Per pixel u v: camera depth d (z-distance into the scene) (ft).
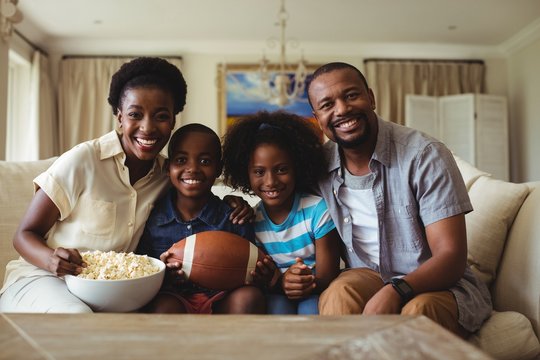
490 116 16.88
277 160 4.51
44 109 15.99
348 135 4.14
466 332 3.84
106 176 4.35
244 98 17.60
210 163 4.52
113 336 2.30
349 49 17.85
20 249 3.89
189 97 17.62
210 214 4.51
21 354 2.06
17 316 2.62
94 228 4.25
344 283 3.96
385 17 14.73
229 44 17.52
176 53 17.57
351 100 4.11
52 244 4.26
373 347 2.13
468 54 18.26
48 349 2.12
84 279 3.34
